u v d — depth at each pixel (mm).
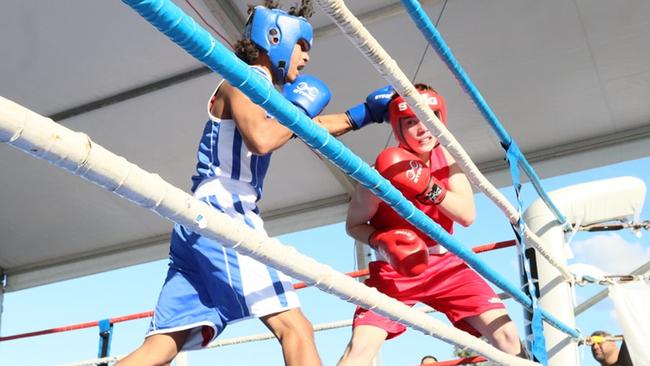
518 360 2527
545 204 3646
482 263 2279
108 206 7270
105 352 4520
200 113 6172
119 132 6445
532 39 5578
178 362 4238
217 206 1962
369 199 2752
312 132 1469
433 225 1979
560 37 5566
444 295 2857
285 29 2064
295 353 1846
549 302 3498
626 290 3543
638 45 5594
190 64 5723
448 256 2873
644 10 5328
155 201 1148
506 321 2801
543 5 5312
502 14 5375
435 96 2629
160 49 5633
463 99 6047
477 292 2836
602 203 3707
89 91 6047
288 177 6844
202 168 2047
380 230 2816
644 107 6141
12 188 7066
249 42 2080
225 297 1905
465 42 5605
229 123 2012
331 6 1472
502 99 6074
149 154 6660
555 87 5965
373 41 1661
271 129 1893
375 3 5289
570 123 6312
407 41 5574
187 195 1212
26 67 5832
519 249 2867
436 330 1964
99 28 5488
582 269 3578
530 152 6613
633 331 3443
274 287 1905
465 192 2723
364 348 2738
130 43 5602
